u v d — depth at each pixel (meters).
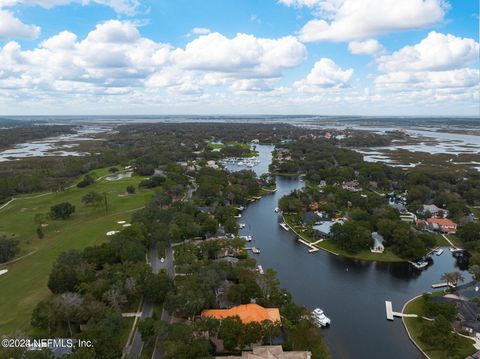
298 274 151.50
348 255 170.12
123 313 113.25
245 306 108.19
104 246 145.00
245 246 180.75
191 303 107.50
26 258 156.75
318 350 96.94
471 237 180.25
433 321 108.88
